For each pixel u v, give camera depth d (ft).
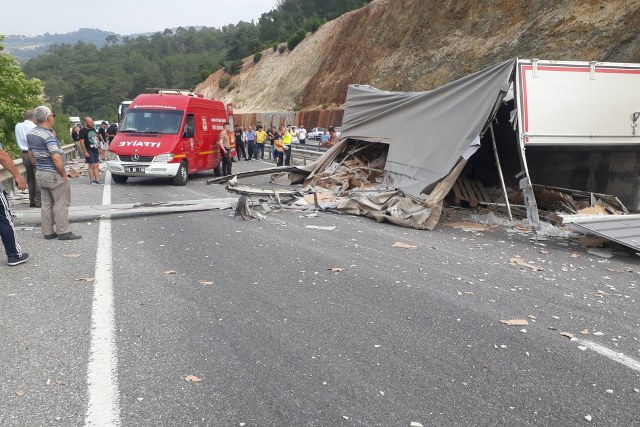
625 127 33.86
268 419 11.18
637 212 35.65
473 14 124.77
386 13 156.46
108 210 34.24
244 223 32.37
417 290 19.97
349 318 16.92
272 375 13.04
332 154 52.39
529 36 102.63
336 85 166.40
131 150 52.21
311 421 11.14
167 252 24.79
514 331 16.24
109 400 11.73
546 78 32.78
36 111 25.81
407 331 15.99
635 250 25.62
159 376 12.86
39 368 13.12
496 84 33.65
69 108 424.46
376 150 51.34
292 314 17.13
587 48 87.76
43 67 613.93
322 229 31.35
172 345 14.60
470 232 32.27
